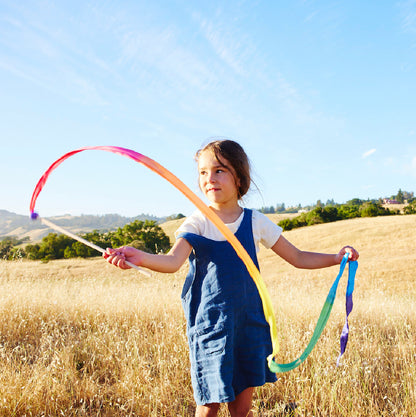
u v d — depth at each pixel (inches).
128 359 125.3
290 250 82.5
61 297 215.5
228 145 77.4
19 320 169.8
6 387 101.0
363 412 94.8
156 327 158.4
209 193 76.8
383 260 921.5
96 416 96.9
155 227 1657.2
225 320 68.8
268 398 104.0
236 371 70.7
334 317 177.9
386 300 240.1
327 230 1469.0
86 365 124.4
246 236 75.9
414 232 1242.0
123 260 55.5
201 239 72.2
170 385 109.0
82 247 1316.4
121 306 198.8
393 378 113.5
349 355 123.5
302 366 119.0
